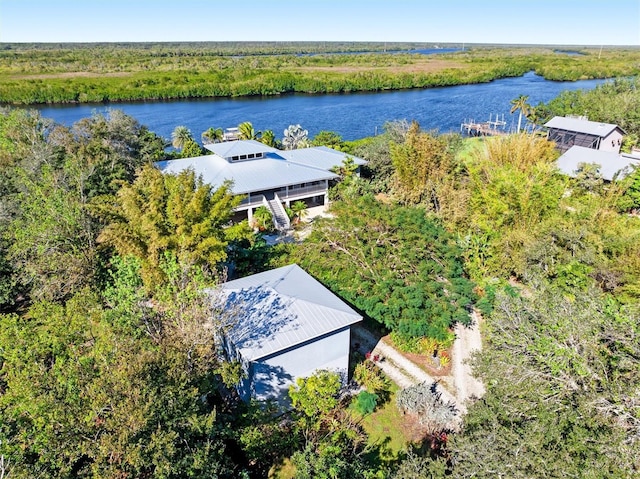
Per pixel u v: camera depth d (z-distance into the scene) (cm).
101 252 3048
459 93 13438
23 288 3003
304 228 4244
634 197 4203
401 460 1936
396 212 3027
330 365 2281
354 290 2634
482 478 1371
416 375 2438
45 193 3184
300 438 2003
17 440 1442
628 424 1361
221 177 4238
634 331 1516
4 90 11775
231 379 1870
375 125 9606
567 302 1805
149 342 1764
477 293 3069
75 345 1758
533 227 3231
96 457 1380
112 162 3856
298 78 14400
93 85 12900
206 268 2742
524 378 1571
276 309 2234
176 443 1491
